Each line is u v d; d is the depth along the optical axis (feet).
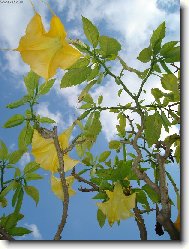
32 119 2.83
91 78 2.86
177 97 3.06
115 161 3.39
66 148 2.45
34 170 3.06
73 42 2.73
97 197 3.07
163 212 2.13
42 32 2.16
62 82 2.82
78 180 3.23
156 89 3.13
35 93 2.85
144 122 2.88
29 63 2.19
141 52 2.74
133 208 2.90
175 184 2.28
